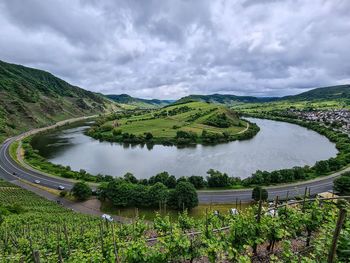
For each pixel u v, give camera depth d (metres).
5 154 118.69
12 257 19.62
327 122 193.25
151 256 15.38
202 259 17.08
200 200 67.56
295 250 16.84
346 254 12.05
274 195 70.38
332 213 15.56
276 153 120.44
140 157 120.31
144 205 63.06
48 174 91.75
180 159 114.69
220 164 105.50
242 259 13.09
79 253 17.38
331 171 90.00
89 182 84.44
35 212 56.31
